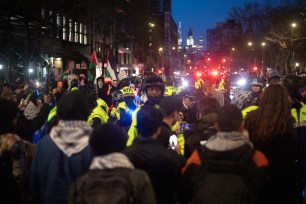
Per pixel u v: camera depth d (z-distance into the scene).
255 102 8.43
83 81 17.33
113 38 62.44
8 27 23.94
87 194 3.30
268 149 4.78
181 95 8.87
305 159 5.20
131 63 85.06
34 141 6.87
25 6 22.52
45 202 4.13
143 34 64.00
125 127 8.20
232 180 3.75
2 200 4.26
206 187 3.79
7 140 4.41
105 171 3.42
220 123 3.94
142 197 3.38
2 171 4.30
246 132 4.71
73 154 4.05
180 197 4.71
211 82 10.63
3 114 4.52
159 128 4.23
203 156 3.89
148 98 6.75
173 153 4.19
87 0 44.66
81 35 49.06
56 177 4.06
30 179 4.27
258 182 3.79
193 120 8.42
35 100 9.05
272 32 56.59
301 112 5.43
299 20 52.09
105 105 8.37
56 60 38.91
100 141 3.48
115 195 3.26
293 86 5.59
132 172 3.43
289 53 57.84
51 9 33.38
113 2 48.78
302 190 5.18
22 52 28.31
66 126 4.14
